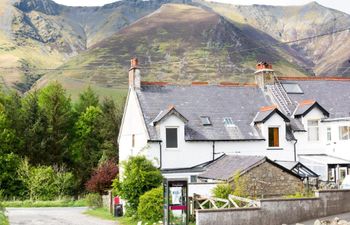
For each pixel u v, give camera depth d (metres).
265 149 41.44
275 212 24.89
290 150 42.06
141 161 34.72
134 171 34.00
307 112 42.94
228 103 44.00
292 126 42.75
